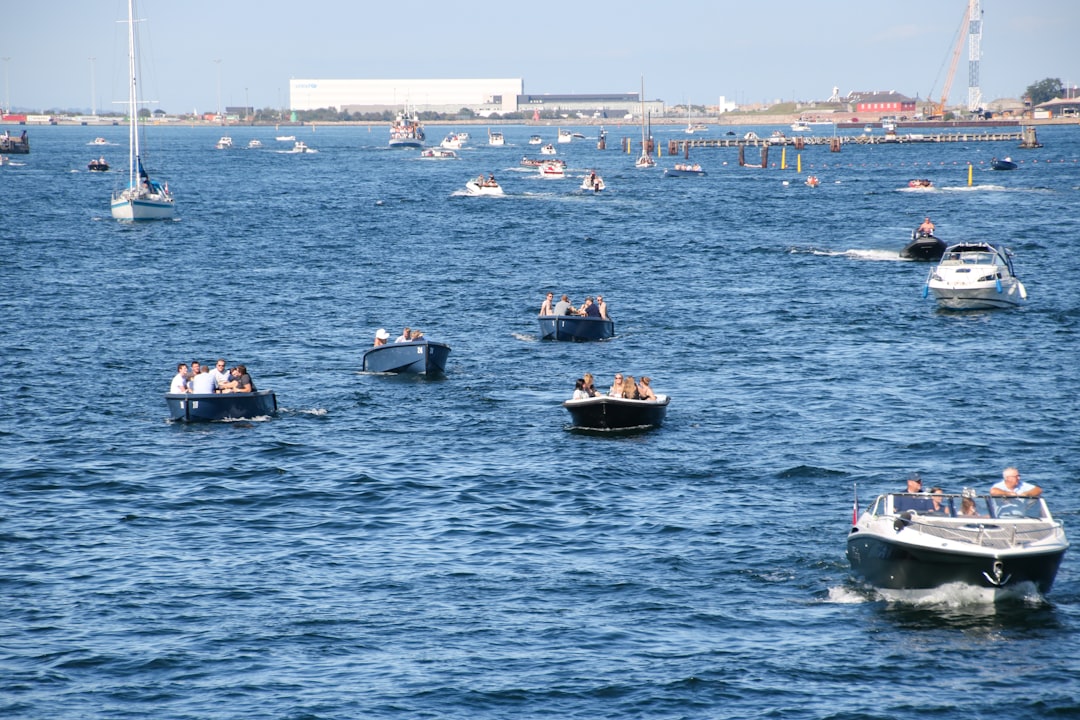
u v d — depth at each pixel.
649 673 86.50
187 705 82.12
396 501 126.38
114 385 180.50
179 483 132.62
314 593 101.44
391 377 186.25
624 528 117.19
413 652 90.06
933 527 96.94
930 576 95.81
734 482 131.38
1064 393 169.50
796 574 104.75
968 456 139.00
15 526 118.12
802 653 89.31
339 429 155.62
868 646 90.19
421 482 132.62
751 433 151.38
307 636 92.88
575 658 89.00
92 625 94.75
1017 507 99.12
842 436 148.88
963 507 99.38
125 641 91.94
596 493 128.12
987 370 186.38
